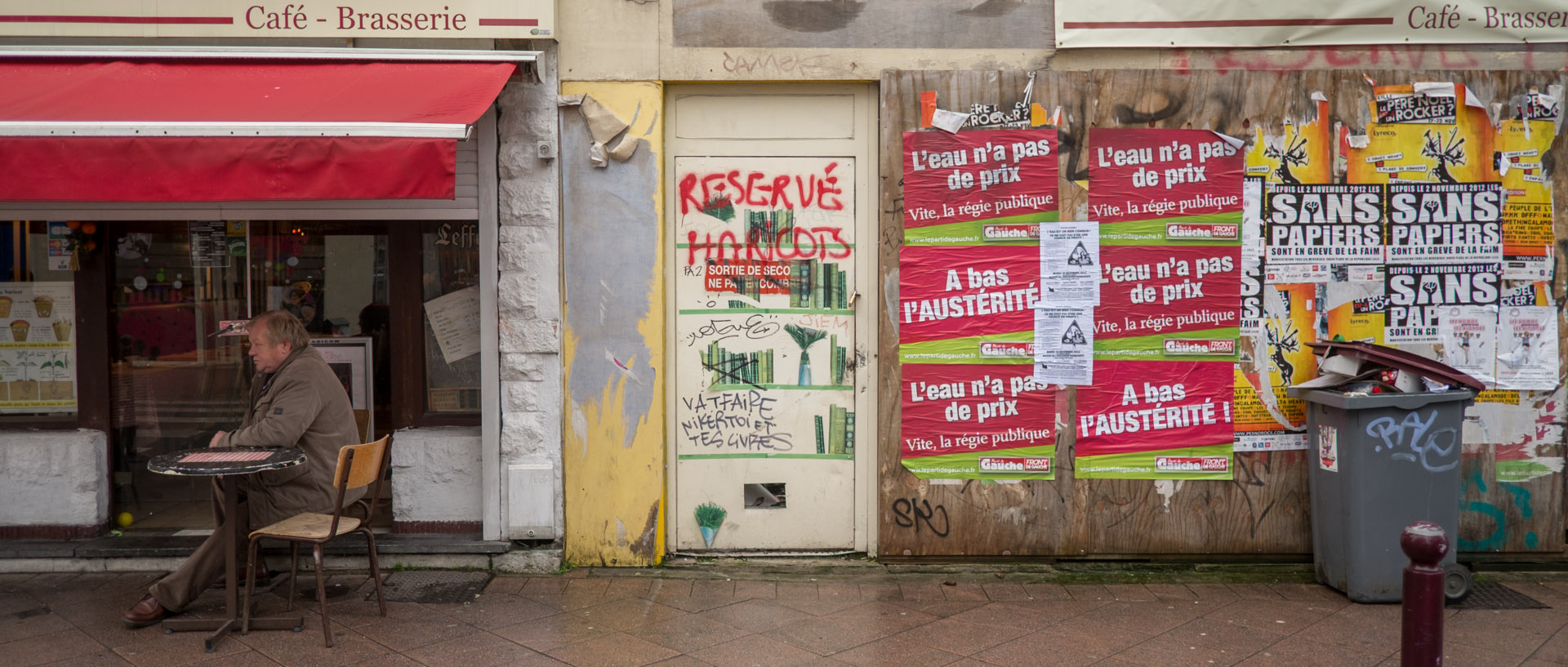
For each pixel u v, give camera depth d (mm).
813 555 5758
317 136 4449
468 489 5715
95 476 5734
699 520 5727
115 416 5945
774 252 5641
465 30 5336
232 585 4555
